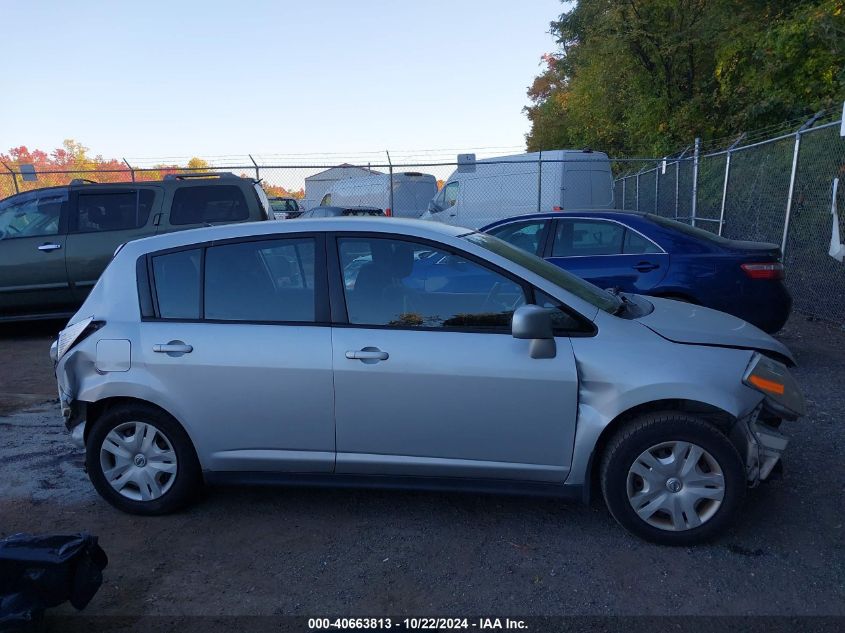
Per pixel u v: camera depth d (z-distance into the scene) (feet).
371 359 11.94
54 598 9.25
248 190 31.17
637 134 70.33
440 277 12.30
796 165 30.17
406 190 61.05
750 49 55.52
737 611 9.88
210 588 10.83
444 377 11.75
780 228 35.22
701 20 58.95
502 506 13.41
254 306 12.72
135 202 30.30
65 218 29.96
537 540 12.05
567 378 11.48
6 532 12.75
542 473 11.85
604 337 11.65
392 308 12.32
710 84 62.75
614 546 11.76
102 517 13.33
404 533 12.44
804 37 47.11
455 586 10.69
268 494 14.23
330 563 11.47
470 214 51.67
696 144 43.14
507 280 12.13
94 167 114.11
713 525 11.36
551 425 11.64
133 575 11.24
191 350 12.53
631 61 66.28
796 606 9.98
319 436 12.35
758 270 21.72
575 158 48.52
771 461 11.74
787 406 11.69
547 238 24.39
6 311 29.53
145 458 13.08
